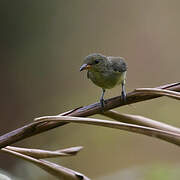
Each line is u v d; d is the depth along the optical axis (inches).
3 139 85.2
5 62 609.3
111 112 86.4
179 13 567.8
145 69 555.5
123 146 446.0
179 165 257.1
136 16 587.2
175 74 542.3
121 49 584.4
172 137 69.2
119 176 272.2
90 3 620.7
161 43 562.9
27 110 570.9
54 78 605.3
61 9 631.8
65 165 410.6
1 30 616.7
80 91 577.9
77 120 76.9
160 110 461.4
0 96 581.3
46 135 465.7
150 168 251.0
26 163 284.0
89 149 446.9
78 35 624.7
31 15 626.5
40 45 622.8
